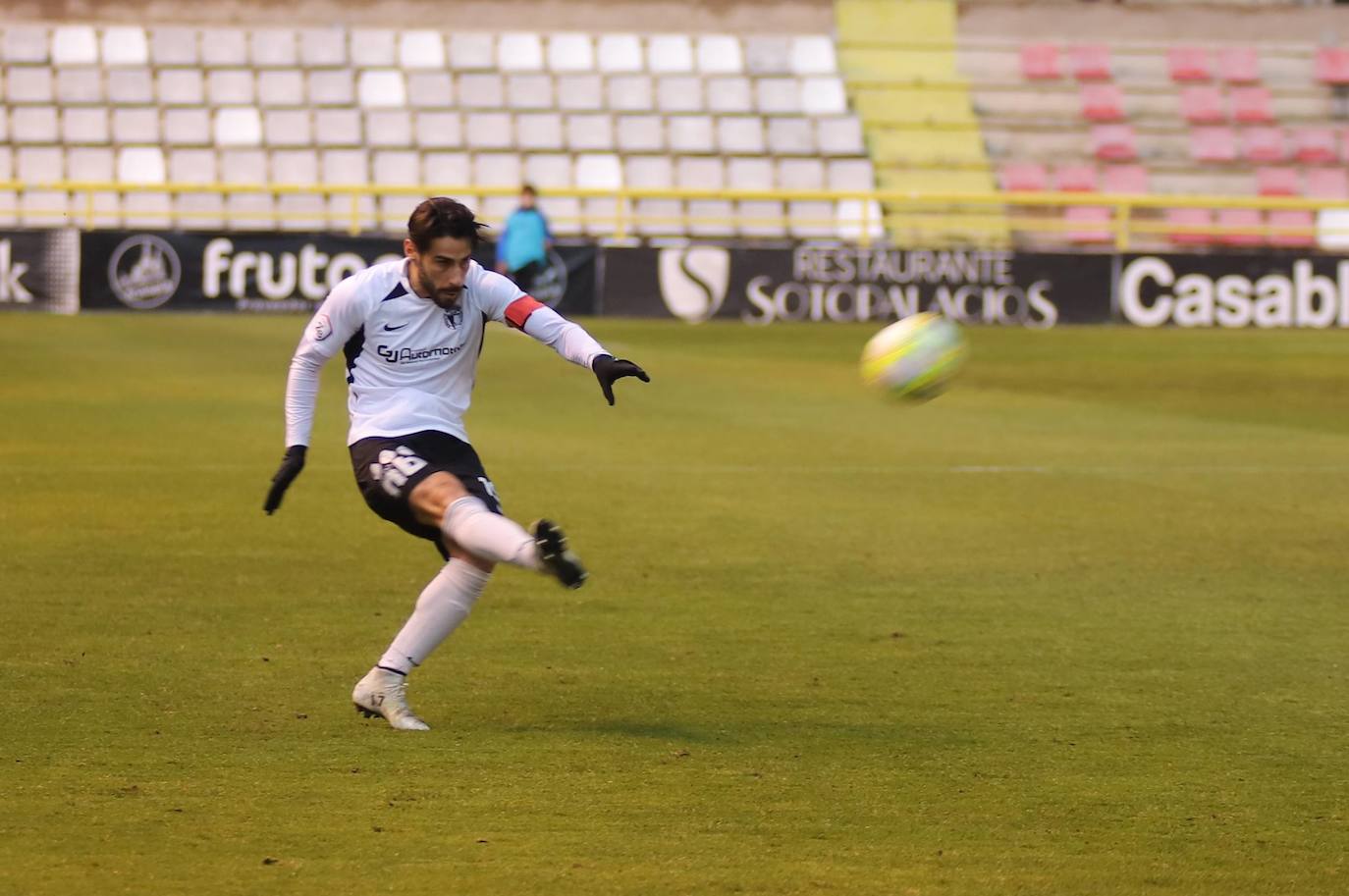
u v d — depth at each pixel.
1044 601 26.00
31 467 39.88
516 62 120.44
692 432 48.16
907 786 16.16
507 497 36.03
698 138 116.06
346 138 113.50
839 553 30.00
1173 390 62.81
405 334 17.98
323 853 13.92
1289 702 19.81
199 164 111.12
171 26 120.69
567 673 20.95
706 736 18.00
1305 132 122.75
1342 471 41.62
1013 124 121.00
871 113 121.31
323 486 37.19
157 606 24.80
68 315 84.50
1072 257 89.88
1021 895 13.13
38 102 113.69
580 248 88.38
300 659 21.45
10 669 20.62
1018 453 44.50
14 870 13.37
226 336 75.81
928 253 89.62
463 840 14.30
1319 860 14.07
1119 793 15.99
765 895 13.06
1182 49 127.06
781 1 125.38
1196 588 27.08
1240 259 90.19
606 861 13.82
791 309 89.44
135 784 15.86
